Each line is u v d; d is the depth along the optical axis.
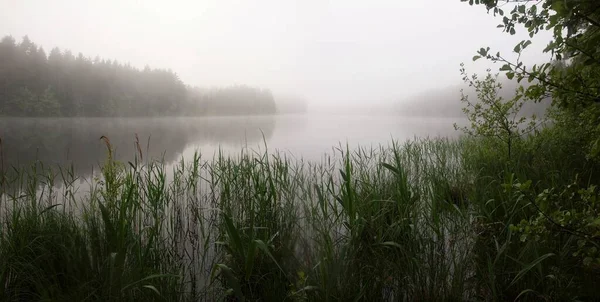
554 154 5.06
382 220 3.47
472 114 5.47
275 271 2.95
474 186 4.40
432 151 8.77
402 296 2.86
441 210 3.76
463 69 5.30
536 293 2.43
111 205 3.54
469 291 2.82
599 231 1.80
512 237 3.13
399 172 3.73
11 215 3.39
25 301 2.67
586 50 1.94
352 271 2.81
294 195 4.34
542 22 2.01
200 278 3.25
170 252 3.68
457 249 3.25
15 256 2.83
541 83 2.27
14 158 13.06
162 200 4.70
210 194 5.56
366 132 28.42
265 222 3.79
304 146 16.58
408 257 2.94
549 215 2.07
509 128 5.18
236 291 2.42
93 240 3.00
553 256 2.69
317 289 2.49
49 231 3.16
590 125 3.14
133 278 2.62
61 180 7.98
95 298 2.50
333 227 3.62
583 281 2.46
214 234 4.30
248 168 5.10
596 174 4.11
